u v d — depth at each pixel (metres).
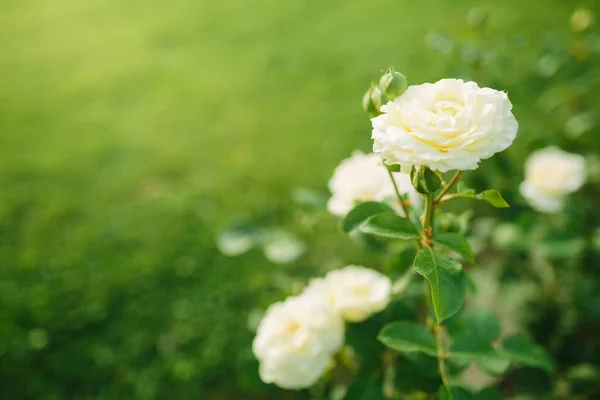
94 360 0.89
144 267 1.04
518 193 0.74
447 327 0.52
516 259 0.74
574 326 0.72
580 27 0.92
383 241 0.57
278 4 2.19
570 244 0.67
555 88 0.96
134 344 0.91
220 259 1.04
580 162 0.71
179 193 1.25
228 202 1.20
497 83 0.71
